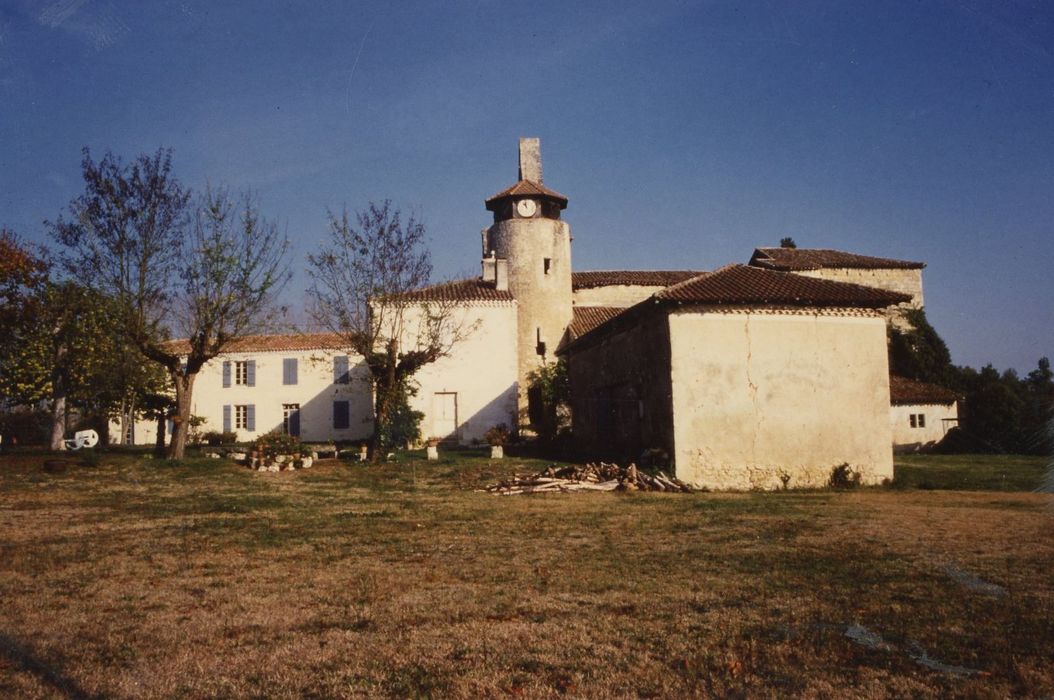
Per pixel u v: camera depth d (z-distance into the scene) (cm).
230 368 3891
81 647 486
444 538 917
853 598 597
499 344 3128
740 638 496
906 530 959
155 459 2100
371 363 2253
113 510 1230
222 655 470
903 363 3691
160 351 2152
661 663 451
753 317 1697
